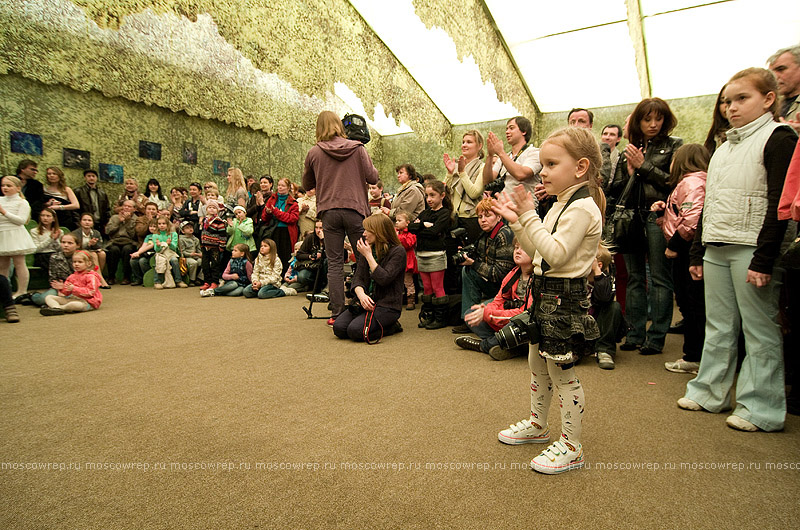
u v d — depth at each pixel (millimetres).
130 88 8242
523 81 12852
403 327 4301
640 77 11305
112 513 1407
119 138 8312
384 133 14766
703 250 2521
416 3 10836
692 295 2916
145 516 1395
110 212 7930
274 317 4703
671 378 2824
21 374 2754
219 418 2131
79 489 1539
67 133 7641
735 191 2182
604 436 2006
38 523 1356
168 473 1643
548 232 1659
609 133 3691
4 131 6945
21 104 7102
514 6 10445
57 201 6961
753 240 2123
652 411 2299
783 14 8867
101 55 7832
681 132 11844
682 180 2988
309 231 7016
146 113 8672
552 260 1599
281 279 6605
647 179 3275
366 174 4324
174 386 2562
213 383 2615
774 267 2082
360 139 4562
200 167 9586
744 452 1869
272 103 10719
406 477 1630
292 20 10555
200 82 9281
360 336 3623
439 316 4250
